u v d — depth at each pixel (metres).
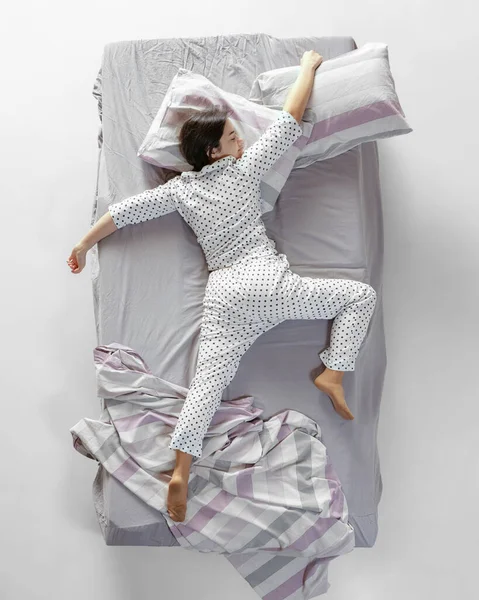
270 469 1.97
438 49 2.54
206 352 1.98
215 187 2.00
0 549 2.34
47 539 2.34
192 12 2.65
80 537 2.34
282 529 1.94
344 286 1.98
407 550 2.29
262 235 2.01
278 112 2.05
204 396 1.94
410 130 2.01
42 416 2.41
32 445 2.39
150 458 1.97
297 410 2.04
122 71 2.18
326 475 2.00
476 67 2.52
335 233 2.07
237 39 2.19
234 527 1.95
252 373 2.05
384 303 2.41
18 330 2.46
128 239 2.10
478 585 2.26
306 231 2.08
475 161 2.46
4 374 2.43
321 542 1.95
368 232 2.16
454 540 2.28
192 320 2.07
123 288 2.08
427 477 2.32
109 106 2.16
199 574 2.30
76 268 2.09
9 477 2.38
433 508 2.30
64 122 2.59
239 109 2.05
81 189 2.54
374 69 2.03
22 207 2.54
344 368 1.99
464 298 2.40
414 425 2.35
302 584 2.02
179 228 2.10
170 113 2.07
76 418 2.40
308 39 2.19
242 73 2.17
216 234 2.00
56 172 2.55
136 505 1.98
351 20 2.59
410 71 2.53
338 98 2.03
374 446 2.13
